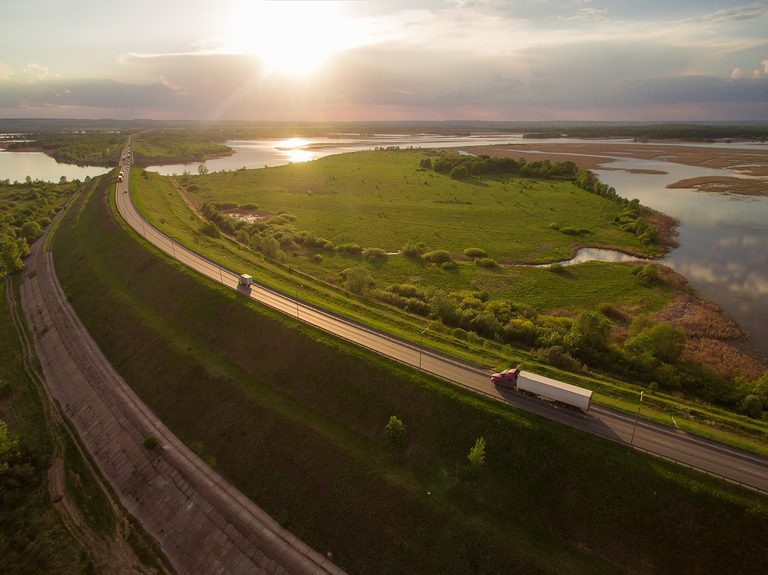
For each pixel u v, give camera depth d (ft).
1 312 314.55
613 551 133.08
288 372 208.13
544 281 360.48
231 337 235.61
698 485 138.00
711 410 199.52
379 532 146.00
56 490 174.91
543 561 130.62
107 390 220.64
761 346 267.18
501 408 172.76
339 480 160.76
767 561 123.54
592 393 182.29
